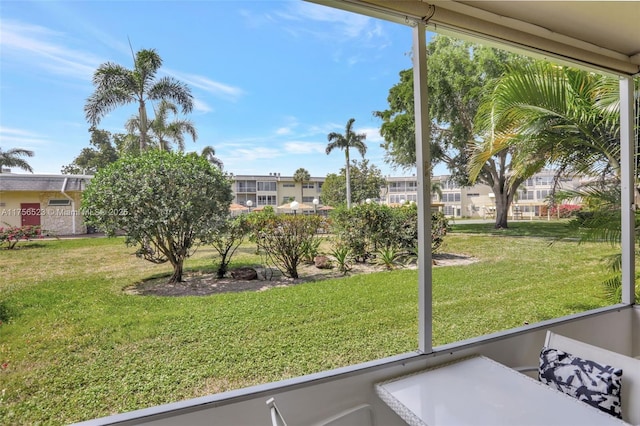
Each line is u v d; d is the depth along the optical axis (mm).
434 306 3332
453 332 3061
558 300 3668
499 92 2979
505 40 1857
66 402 1888
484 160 3258
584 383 1392
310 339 2588
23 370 1879
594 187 3242
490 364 1592
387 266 3445
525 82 2932
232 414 1272
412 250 3602
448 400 1277
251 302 2697
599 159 3188
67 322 2072
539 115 3053
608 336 2400
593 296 3725
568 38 2064
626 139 2500
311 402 1396
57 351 1995
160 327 2318
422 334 1650
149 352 2201
